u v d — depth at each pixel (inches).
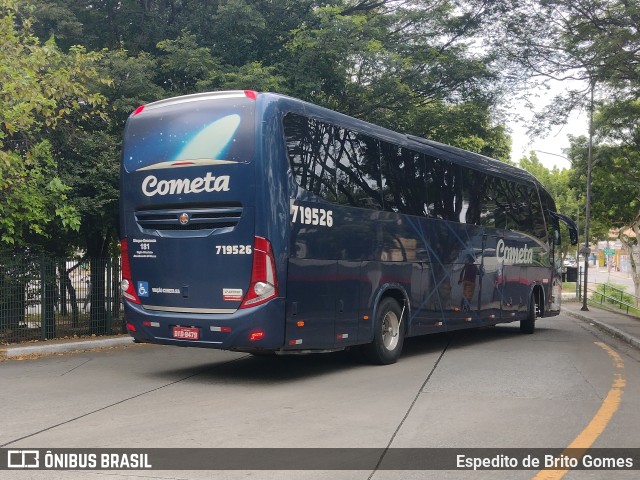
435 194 523.8
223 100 379.2
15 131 525.3
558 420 294.5
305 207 385.1
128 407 316.8
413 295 487.5
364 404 323.9
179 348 557.6
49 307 585.3
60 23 645.3
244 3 695.1
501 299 627.5
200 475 213.6
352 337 421.4
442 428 276.7
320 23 732.7
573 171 1419.8
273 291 363.6
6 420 289.3
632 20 646.5
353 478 212.4
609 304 1472.7
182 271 384.2
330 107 776.9
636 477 217.6
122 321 646.5
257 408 313.9
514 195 666.8
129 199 404.8
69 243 698.2
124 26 733.3
